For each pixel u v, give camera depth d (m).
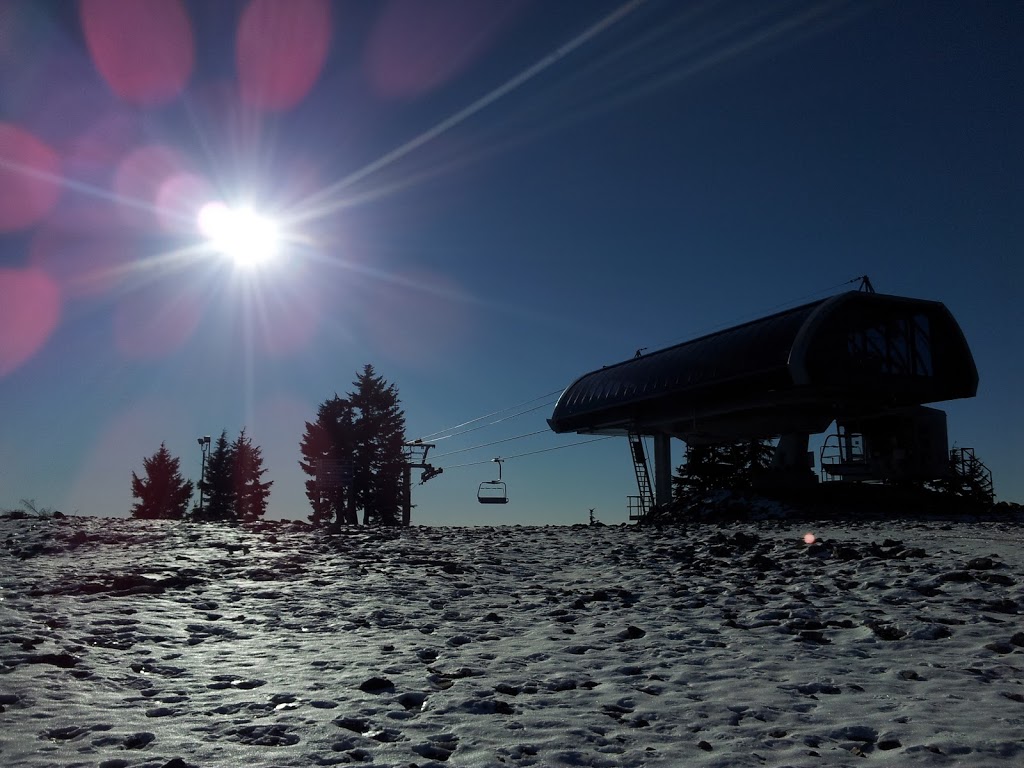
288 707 5.95
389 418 79.19
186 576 12.74
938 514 29.44
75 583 11.77
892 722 5.62
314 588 12.36
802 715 5.85
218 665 7.30
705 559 15.84
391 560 16.17
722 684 6.78
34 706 5.78
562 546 20.02
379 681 6.60
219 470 87.81
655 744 5.24
